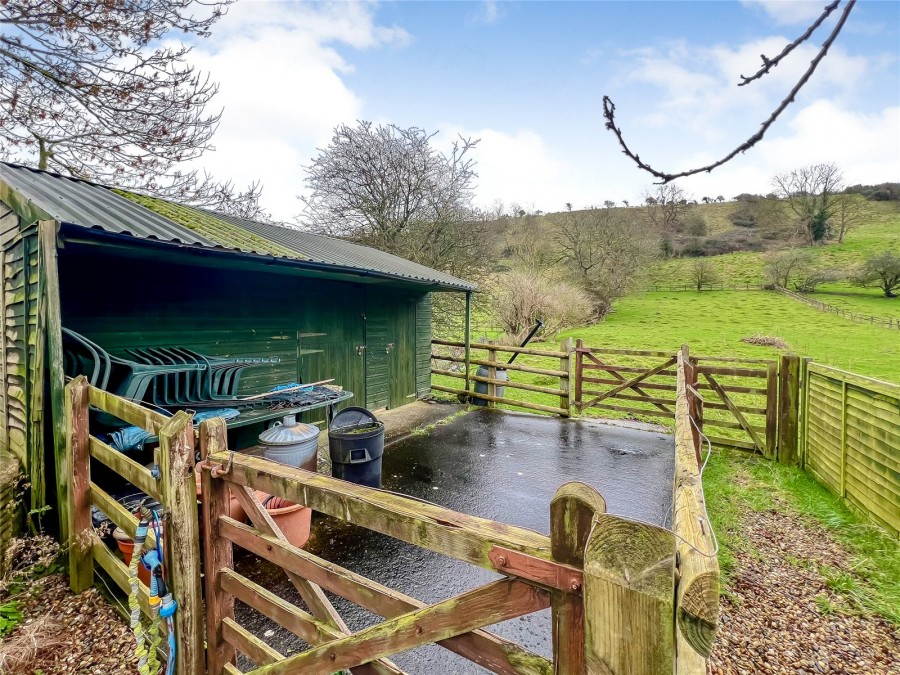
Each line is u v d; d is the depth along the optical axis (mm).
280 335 4848
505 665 936
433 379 10469
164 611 1532
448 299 12852
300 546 2836
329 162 12922
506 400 7027
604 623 743
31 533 2709
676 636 694
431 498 3707
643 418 6512
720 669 1918
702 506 1130
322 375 5488
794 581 2549
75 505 2340
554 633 836
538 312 15727
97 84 4984
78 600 2314
